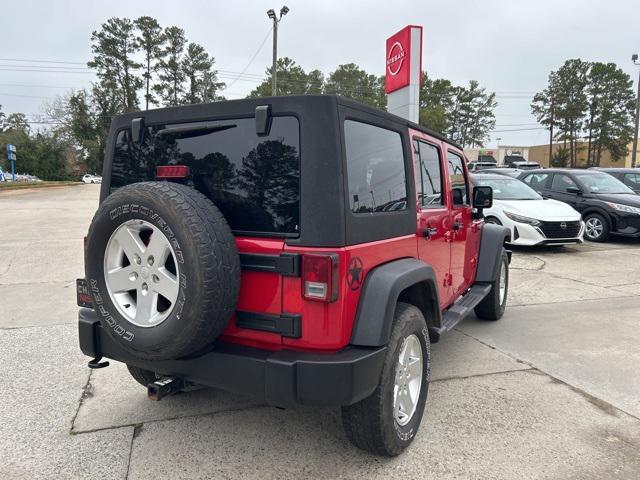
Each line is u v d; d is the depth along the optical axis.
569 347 4.80
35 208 20.25
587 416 3.41
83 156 80.81
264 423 3.28
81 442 3.03
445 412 3.45
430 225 3.48
